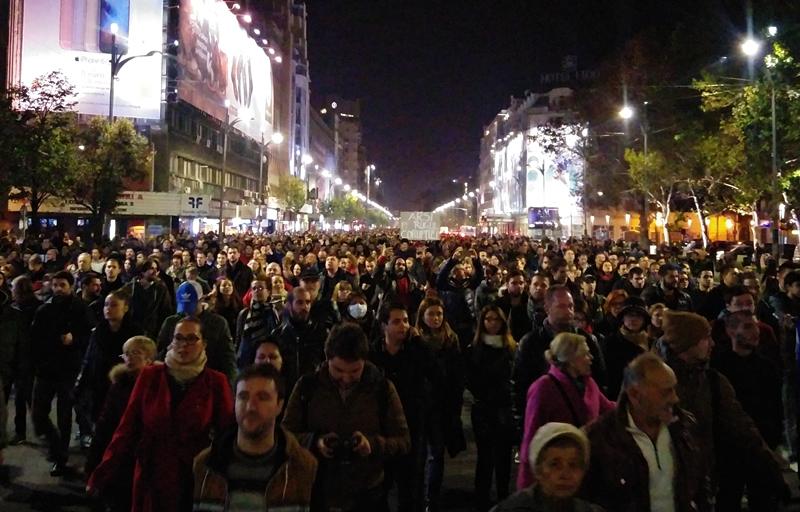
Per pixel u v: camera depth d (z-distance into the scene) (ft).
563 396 14.83
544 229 213.66
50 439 25.36
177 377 15.80
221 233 119.85
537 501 10.48
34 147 89.04
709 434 14.84
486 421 21.97
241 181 256.93
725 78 90.17
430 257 57.31
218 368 22.53
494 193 500.74
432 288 39.09
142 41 154.81
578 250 81.15
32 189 100.12
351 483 14.97
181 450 15.35
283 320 23.84
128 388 17.63
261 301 26.13
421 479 19.21
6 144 85.51
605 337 22.98
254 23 302.66
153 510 15.08
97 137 112.68
